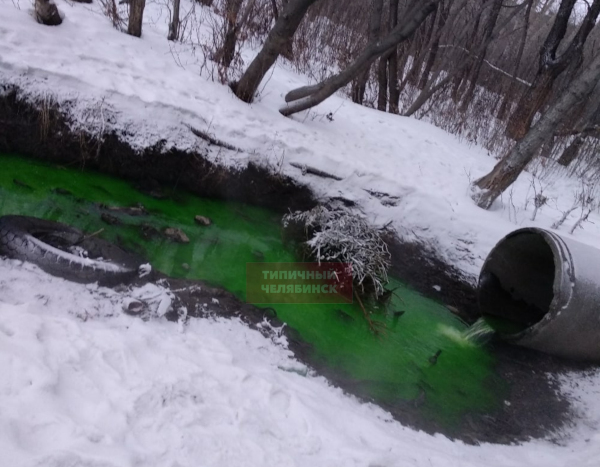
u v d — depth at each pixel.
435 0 6.96
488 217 8.17
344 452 3.52
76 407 3.02
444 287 7.20
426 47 14.18
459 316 6.78
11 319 3.47
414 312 6.54
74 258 4.46
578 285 5.65
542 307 7.00
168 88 7.34
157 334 4.08
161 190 6.83
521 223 8.42
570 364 6.35
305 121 8.69
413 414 4.73
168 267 5.46
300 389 4.16
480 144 12.85
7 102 6.14
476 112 13.77
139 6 8.19
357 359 5.27
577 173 12.16
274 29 7.45
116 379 3.34
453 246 7.71
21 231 4.57
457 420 4.92
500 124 13.60
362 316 5.98
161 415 3.22
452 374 5.62
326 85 8.03
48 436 2.73
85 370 3.32
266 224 7.15
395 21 12.54
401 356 5.59
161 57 8.12
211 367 3.85
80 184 6.30
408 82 15.23
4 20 6.84
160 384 3.42
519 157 8.02
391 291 6.52
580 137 12.32
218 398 3.56
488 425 5.01
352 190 7.79
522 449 4.76
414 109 12.91
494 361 6.11
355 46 13.27
